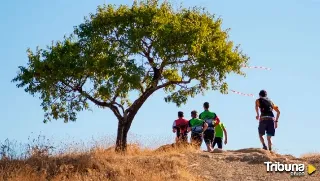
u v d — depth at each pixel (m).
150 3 42.72
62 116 41.28
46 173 31.86
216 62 42.09
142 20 41.03
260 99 37.03
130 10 42.41
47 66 40.34
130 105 44.50
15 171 31.89
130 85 40.44
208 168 33.53
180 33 40.94
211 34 43.41
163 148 38.00
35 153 34.22
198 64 41.31
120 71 40.16
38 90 40.75
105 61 40.28
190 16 43.06
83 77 41.31
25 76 40.38
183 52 41.41
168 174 32.25
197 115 38.38
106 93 39.88
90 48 41.00
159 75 42.09
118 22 41.66
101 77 41.09
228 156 35.28
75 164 32.84
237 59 42.88
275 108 37.00
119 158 34.25
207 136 37.84
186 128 39.31
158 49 40.56
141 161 33.88
